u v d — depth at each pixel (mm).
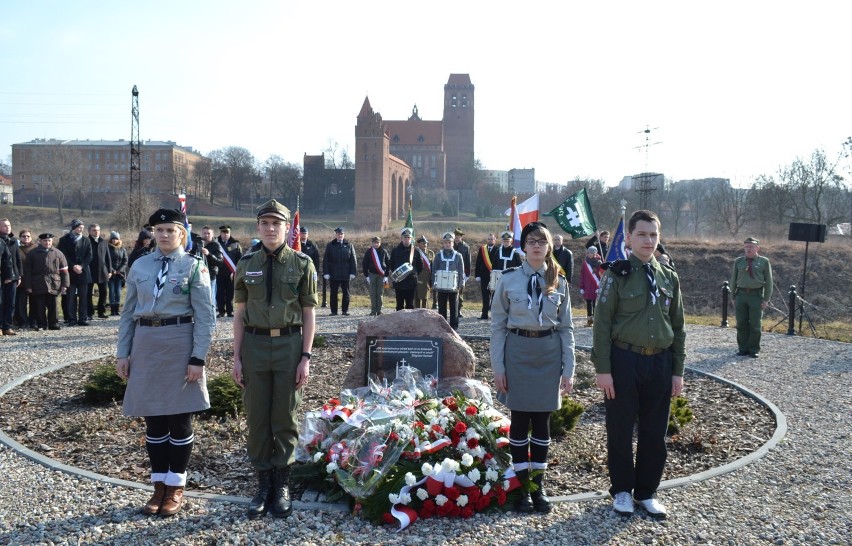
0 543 4211
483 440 5145
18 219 73375
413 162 115188
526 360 4797
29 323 14453
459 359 7012
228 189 101625
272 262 4723
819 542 4430
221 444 6293
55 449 6145
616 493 4863
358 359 7059
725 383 9453
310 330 4832
